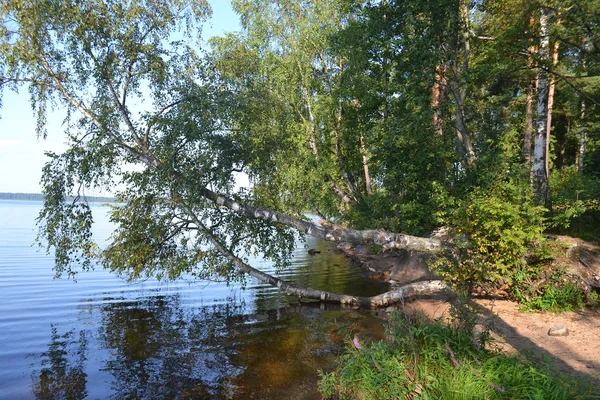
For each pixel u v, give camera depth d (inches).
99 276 650.2
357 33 705.6
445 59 484.7
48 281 602.9
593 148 979.3
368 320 374.3
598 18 413.1
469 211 354.0
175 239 440.5
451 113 679.7
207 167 387.2
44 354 291.9
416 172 567.2
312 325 362.6
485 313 318.0
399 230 622.8
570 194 628.7
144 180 388.5
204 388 234.5
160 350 299.6
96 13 380.5
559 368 206.8
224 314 408.2
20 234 1411.2
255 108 446.6
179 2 421.4
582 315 303.3
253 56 495.8
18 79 378.3
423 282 431.2
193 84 404.8
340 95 810.8
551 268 333.1
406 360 201.3
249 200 461.4
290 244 485.4
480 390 170.2
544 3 447.2
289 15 916.6
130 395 226.8
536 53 497.0
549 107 754.2
